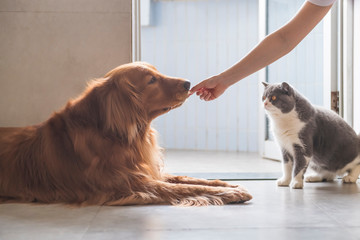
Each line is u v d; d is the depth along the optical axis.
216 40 5.37
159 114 2.12
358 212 1.72
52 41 2.70
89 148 2.00
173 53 5.50
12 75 2.70
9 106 2.71
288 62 4.00
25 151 2.07
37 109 2.71
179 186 1.96
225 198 1.90
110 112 2.01
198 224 1.53
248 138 5.32
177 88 2.04
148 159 2.13
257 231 1.43
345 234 1.39
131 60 2.71
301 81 3.82
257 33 5.27
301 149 2.33
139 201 1.88
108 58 2.70
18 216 1.68
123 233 1.42
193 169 3.59
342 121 2.52
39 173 2.02
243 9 5.29
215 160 4.30
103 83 2.09
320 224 1.53
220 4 5.34
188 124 5.52
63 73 2.71
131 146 2.05
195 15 5.41
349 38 3.11
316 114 2.43
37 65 2.70
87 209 1.80
